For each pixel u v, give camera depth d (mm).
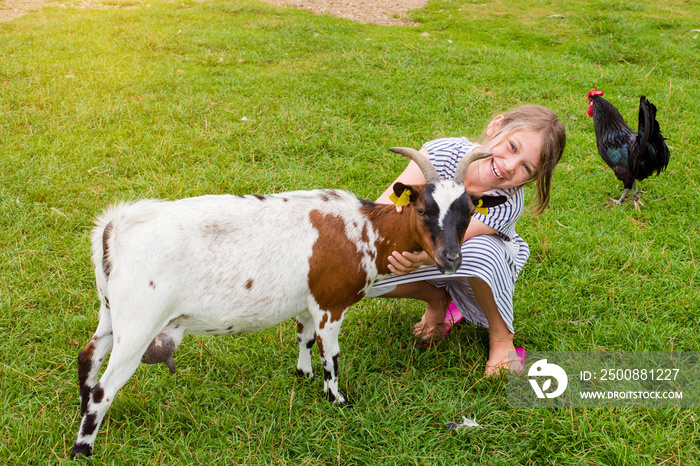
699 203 6156
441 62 10023
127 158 6348
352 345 4211
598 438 3420
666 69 10250
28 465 3121
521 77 9453
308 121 7477
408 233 3574
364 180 6305
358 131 7379
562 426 3469
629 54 10836
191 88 8203
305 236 3408
